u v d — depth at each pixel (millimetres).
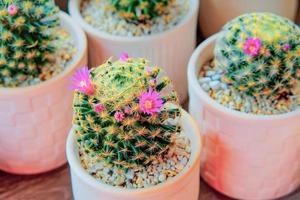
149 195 353
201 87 406
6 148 436
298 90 400
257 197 430
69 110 432
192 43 483
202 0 512
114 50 454
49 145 440
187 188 370
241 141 393
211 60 434
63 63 430
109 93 330
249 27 381
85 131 347
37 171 456
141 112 332
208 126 405
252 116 380
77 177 364
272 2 485
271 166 406
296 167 418
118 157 347
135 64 345
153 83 337
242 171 411
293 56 374
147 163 361
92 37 454
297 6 549
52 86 408
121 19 461
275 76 379
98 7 480
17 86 412
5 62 400
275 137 387
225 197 443
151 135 340
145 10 446
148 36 447
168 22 460
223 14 503
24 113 413
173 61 470
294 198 439
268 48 370
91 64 478
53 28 427
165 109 346
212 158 418
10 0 391
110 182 362
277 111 391
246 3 488
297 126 386
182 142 380
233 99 397
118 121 331
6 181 458
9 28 395
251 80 379
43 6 405
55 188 454
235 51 378
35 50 407
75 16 468
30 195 450
